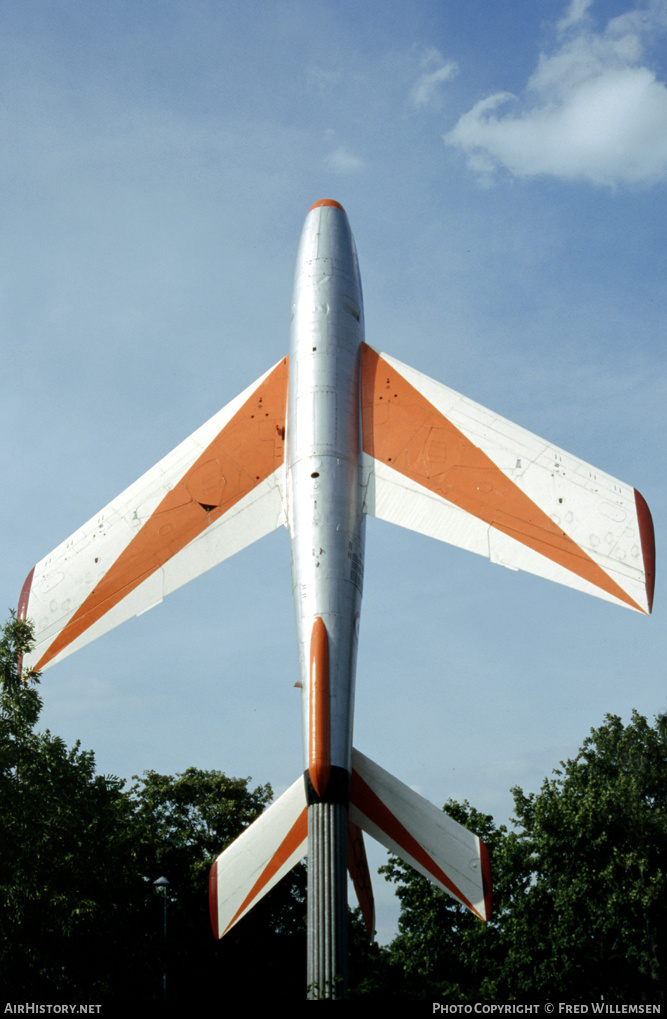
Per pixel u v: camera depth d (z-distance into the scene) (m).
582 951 31.80
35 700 24.92
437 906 38.09
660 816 33.62
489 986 31.02
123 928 26.78
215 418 27.59
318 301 26.53
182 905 37.56
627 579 23.53
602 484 24.88
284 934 39.94
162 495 26.78
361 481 25.03
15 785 24.03
